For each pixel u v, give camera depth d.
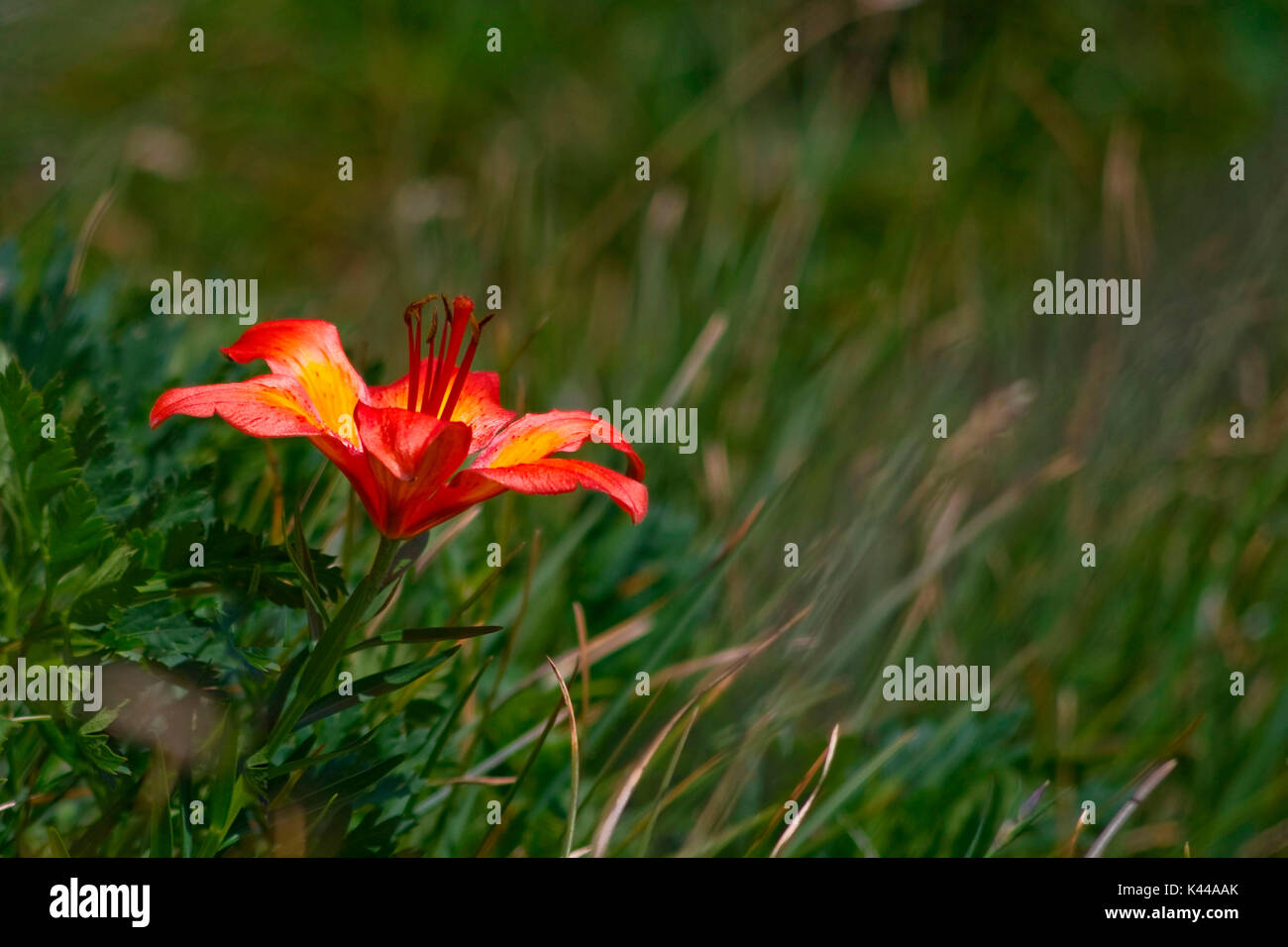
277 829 1.64
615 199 5.21
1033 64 5.68
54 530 1.63
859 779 2.29
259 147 5.71
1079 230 4.66
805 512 3.24
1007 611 3.22
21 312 2.22
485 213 4.11
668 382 3.61
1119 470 3.50
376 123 5.75
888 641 2.96
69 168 4.67
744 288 3.79
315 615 1.47
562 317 3.80
